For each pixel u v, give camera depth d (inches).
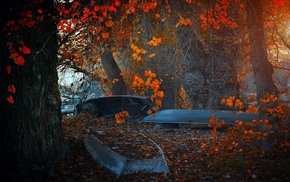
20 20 292.8
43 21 303.7
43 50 302.7
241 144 405.7
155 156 310.2
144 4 460.4
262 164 310.5
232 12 511.5
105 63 818.2
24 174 285.0
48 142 314.3
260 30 354.9
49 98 315.3
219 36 571.2
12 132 296.7
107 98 679.1
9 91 291.4
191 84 633.0
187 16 551.8
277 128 353.4
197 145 430.6
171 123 581.6
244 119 558.3
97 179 280.8
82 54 489.4
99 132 405.7
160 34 600.7
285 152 340.8
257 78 360.5
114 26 497.0
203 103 637.9
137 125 612.4
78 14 370.6
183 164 343.3
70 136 418.0
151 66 689.0
